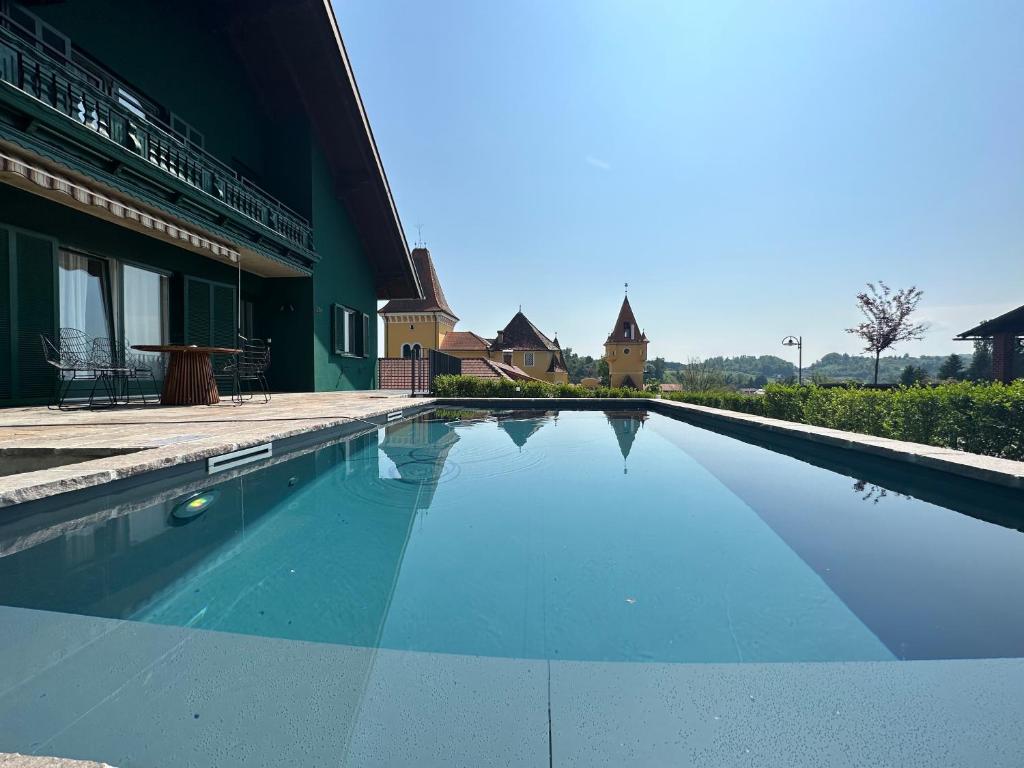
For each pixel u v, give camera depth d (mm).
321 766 1113
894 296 26438
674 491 3857
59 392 7047
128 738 1205
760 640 1688
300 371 12250
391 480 4164
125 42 8391
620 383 60281
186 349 6832
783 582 2166
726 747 1177
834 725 1254
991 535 2775
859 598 2020
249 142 11672
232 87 11086
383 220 15211
